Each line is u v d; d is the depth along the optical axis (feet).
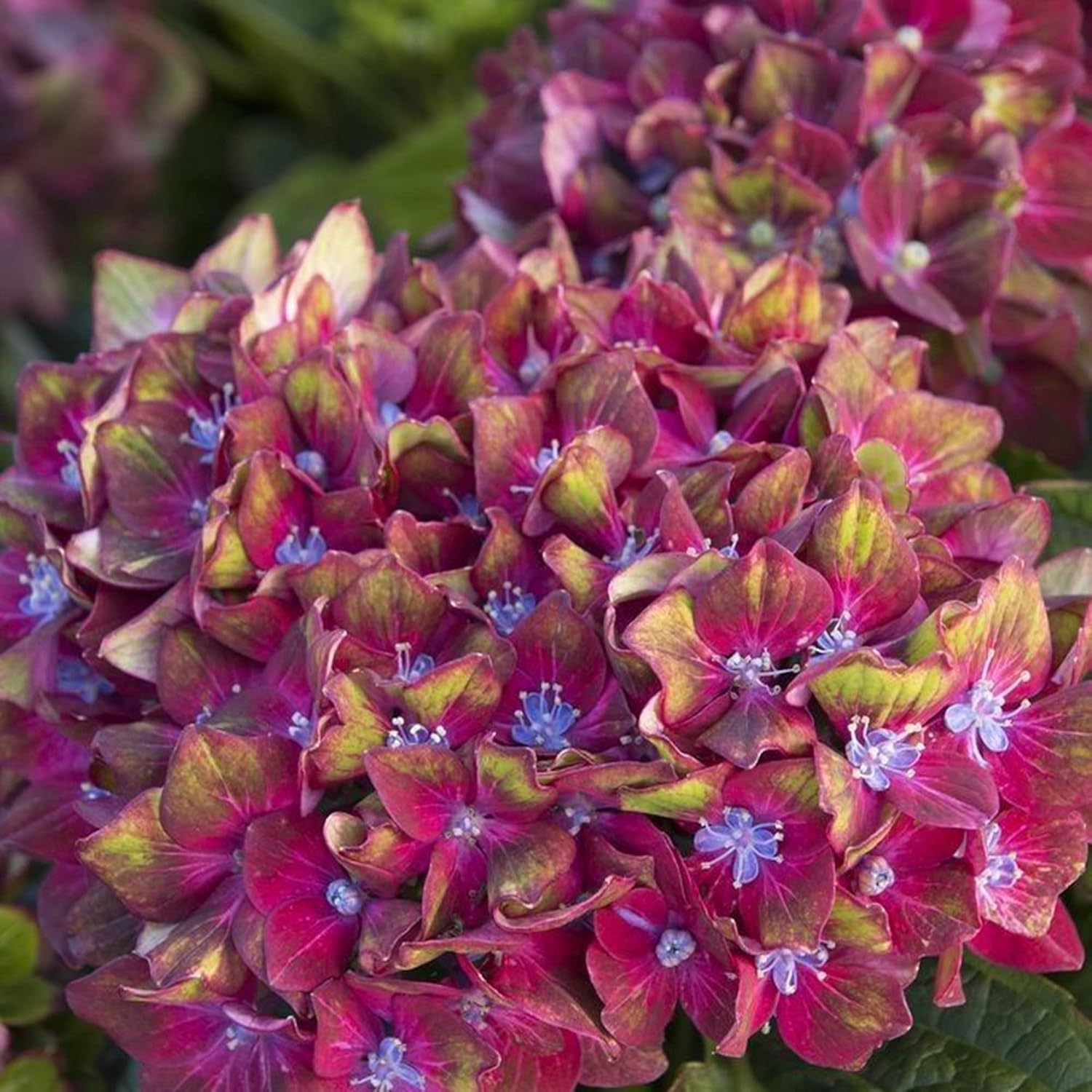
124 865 2.11
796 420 2.22
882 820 2.07
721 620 2.09
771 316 2.30
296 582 2.15
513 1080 2.12
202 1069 2.14
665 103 2.49
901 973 2.09
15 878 2.44
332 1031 2.07
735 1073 2.23
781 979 2.10
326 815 2.11
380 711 2.09
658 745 2.05
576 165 2.51
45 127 3.42
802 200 2.43
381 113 3.66
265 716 2.14
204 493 2.26
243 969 2.10
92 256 3.66
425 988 2.06
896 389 2.29
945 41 2.53
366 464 2.20
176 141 3.89
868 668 2.05
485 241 2.36
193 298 2.29
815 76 2.47
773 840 2.08
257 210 3.37
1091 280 2.52
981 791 2.07
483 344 2.27
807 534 2.10
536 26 3.38
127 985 2.14
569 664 2.13
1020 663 2.12
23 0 3.40
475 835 2.09
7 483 2.29
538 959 2.10
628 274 2.39
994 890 2.12
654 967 2.12
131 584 2.22
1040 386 2.54
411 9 3.36
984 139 2.47
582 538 2.18
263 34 3.55
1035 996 2.20
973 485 2.27
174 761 2.08
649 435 2.19
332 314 2.31
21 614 2.30
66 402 2.32
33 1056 2.35
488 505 2.21
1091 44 2.59
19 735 2.29
